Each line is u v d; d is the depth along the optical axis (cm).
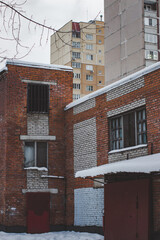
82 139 1806
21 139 1897
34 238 1614
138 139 1451
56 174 1927
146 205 1259
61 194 1917
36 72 1986
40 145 1944
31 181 1875
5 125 1888
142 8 5162
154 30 5206
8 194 1827
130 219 1330
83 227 1719
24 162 1897
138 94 1449
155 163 1061
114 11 5578
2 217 1834
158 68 1349
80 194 1770
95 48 7775
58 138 1969
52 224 1867
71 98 2047
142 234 1262
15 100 1919
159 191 1252
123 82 1530
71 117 1927
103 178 1544
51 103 1989
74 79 7575
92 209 1661
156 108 1347
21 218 1827
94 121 1722
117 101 1573
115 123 1602
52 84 2011
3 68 1933
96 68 7762
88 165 1736
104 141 1634
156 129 1338
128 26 5328
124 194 1376
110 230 1437
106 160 1606
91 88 7725
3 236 1661
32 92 1969
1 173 1895
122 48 5391
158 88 1346
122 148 1538
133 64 5212
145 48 5109
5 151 1861
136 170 1098
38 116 1953
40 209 1859
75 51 7506
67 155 1934
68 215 1869
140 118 1455
